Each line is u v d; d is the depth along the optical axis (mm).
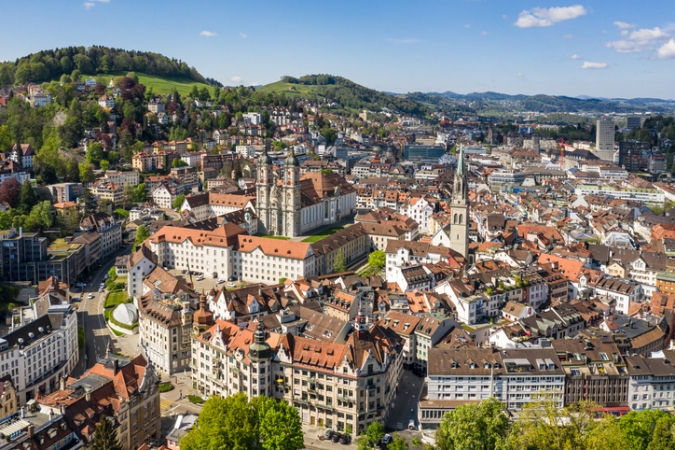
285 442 169125
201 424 170500
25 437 158500
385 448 191250
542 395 185625
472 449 166125
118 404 182000
